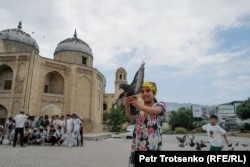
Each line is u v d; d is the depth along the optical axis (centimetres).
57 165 746
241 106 4856
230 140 2639
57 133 1539
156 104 294
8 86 3209
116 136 3033
